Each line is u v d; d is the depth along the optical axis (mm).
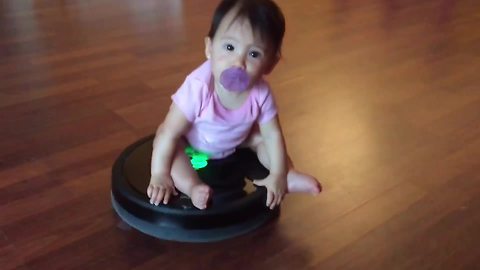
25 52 1933
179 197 1019
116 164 1115
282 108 1564
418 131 1452
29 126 1420
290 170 1073
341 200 1159
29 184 1180
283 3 2662
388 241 1043
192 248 1007
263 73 980
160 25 2248
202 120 1020
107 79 1718
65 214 1090
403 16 2490
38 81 1694
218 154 1110
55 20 2289
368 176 1248
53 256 983
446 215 1119
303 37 2186
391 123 1493
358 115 1537
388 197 1174
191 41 2070
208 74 994
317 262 987
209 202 1008
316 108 1573
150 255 989
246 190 1041
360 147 1370
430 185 1218
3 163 1253
